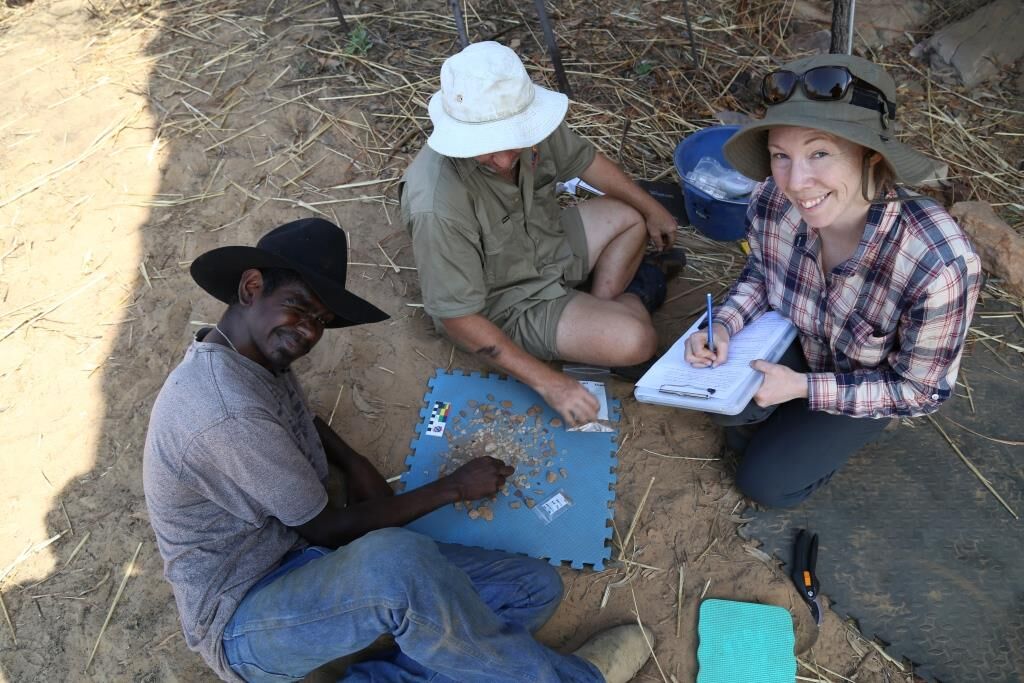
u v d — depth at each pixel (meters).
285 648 1.97
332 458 2.70
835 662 2.40
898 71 4.27
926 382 2.15
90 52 4.53
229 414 1.88
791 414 2.56
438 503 2.40
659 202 3.55
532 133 2.39
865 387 2.23
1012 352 3.16
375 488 2.66
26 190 3.84
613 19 4.59
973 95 4.12
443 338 3.24
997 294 3.34
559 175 3.07
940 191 3.72
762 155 2.03
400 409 3.04
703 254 3.56
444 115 2.46
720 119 4.04
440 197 2.57
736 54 4.39
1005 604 2.48
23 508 2.82
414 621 1.86
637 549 2.66
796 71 1.82
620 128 4.03
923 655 2.39
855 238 2.11
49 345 3.26
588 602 2.54
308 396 3.07
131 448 2.94
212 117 4.10
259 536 2.11
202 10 4.76
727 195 3.46
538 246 3.00
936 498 2.73
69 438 2.99
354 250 3.53
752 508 2.74
